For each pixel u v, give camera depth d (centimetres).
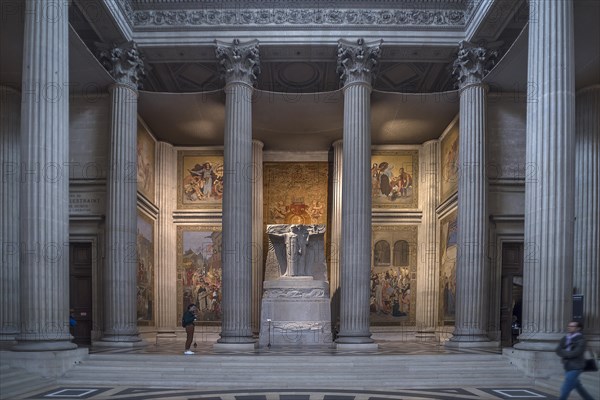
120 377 1316
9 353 1290
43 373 1290
